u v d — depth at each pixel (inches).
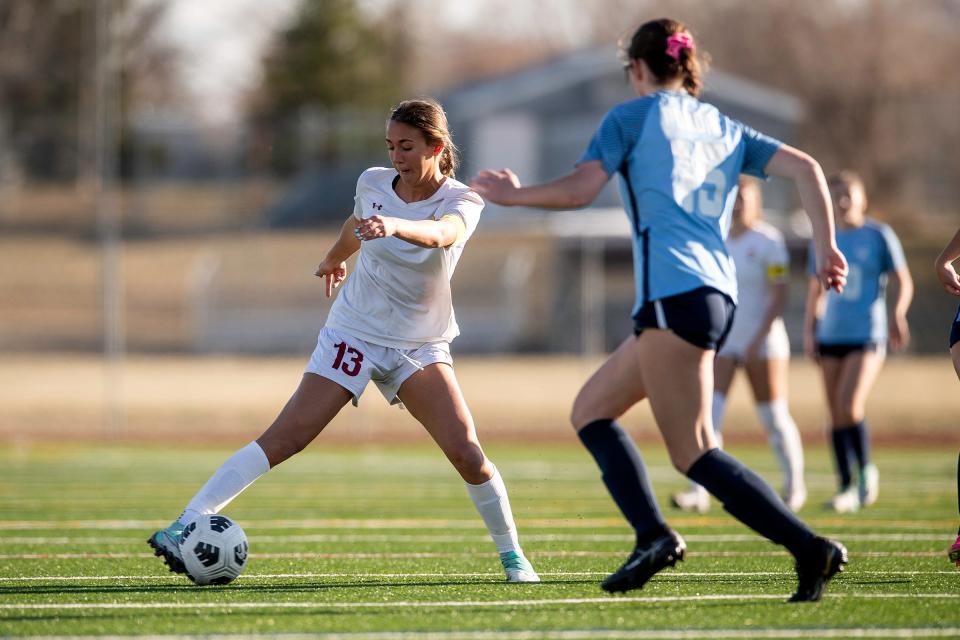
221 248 4982.8
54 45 6250.0
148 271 4803.2
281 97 6934.1
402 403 723.4
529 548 956.0
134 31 6820.9
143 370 3491.6
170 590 721.6
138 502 1318.9
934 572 794.8
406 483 1562.5
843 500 1242.0
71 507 1269.7
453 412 713.0
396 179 705.0
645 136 624.7
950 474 1720.0
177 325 4313.5
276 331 4180.6
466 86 5723.4
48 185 5984.3
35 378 3245.6
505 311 4323.3
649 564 618.5
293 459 1945.1
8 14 6230.3
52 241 5241.1
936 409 2797.7
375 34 7253.9
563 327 4298.7
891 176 5315.0
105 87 2391.7
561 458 1946.4
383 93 7091.5
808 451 2126.0
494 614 631.2
